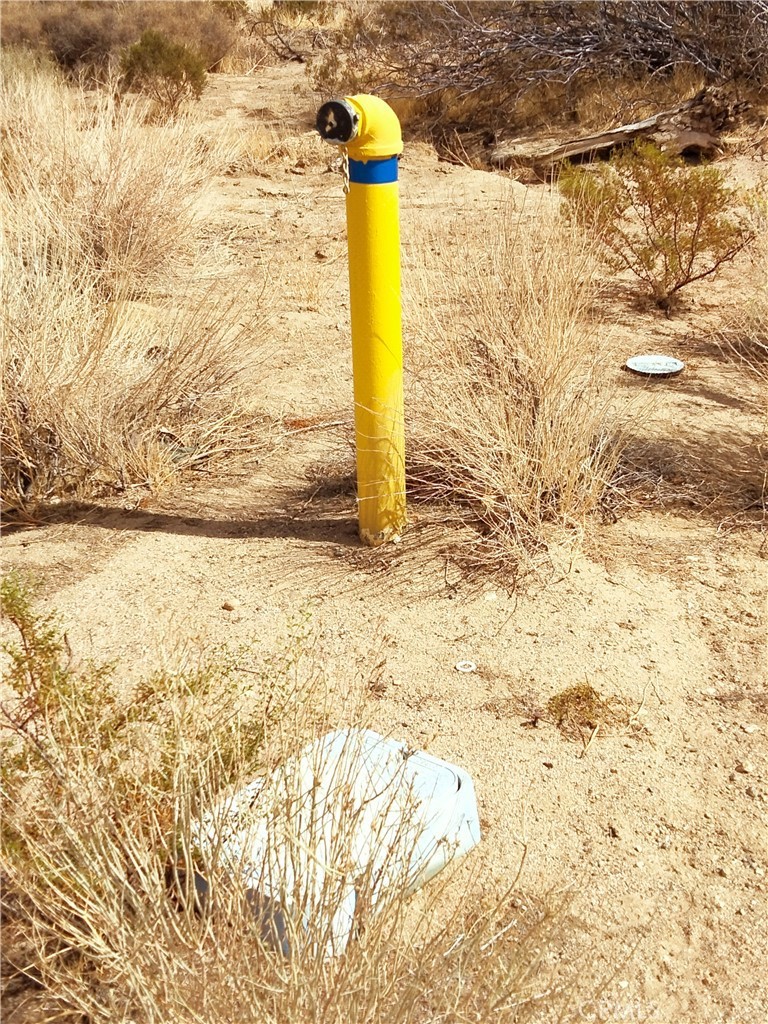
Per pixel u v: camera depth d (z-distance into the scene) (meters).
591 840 2.76
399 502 4.08
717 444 4.90
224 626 3.59
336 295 7.24
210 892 2.07
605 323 6.49
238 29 19.81
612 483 4.49
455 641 3.53
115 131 8.10
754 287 7.05
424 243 6.23
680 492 4.51
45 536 4.27
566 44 13.90
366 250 3.62
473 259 5.13
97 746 2.32
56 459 4.61
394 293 3.72
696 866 2.71
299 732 2.44
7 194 6.52
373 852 2.17
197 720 2.39
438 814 2.52
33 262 5.41
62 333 4.82
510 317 4.53
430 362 4.49
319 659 3.39
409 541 4.11
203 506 4.51
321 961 1.96
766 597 3.81
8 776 2.38
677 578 3.92
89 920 2.09
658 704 3.27
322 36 19.88
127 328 5.32
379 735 2.84
